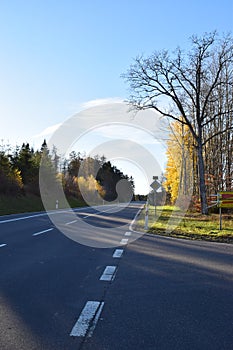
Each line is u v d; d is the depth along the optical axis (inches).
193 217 1133.1
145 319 205.8
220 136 1550.2
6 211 1320.1
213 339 178.7
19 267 343.0
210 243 560.1
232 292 264.2
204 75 1299.2
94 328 191.8
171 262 382.3
